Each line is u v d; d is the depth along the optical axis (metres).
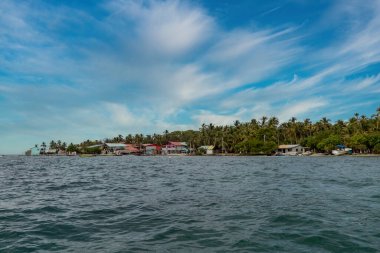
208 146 193.00
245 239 10.23
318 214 13.76
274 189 22.75
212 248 9.43
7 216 14.33
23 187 26.34
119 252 9.19
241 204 16.58
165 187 25.05
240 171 43.88
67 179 33.91
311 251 9.03
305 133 179.38
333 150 139.50
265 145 152.12
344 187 23.45
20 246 9.87
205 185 26.17
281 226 11.78
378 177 31.73
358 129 147.25
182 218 13.43
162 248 9.49
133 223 12.68
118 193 21.81
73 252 9.24
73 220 13.37
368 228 11.30
